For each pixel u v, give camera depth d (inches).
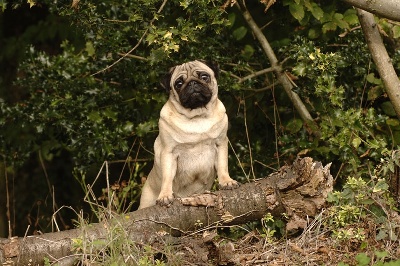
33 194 567.2
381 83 419.8
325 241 331.6
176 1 391.5
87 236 324.8
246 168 446.3
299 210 345.7
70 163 572.1
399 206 356.5
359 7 377.4
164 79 379.9
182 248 327.9
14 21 622.2
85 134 438.3
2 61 613.3
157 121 437.7
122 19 428.1
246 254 326.3
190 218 344.2
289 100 453.1
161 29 384.5
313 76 402.6
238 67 433.1
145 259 302.5
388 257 313.4
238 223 350.3
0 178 558.9
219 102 378.6
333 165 435.2
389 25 416.8
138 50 435.8
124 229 322.7
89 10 410.0
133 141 462.0
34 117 451.5
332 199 344.2
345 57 419.5
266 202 345.7
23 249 323.9
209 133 371.2
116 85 457.1
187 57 423.2
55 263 318.7
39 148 493.4
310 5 407.8
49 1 413.1
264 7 455.8
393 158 348.8
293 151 430.6
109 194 345.1
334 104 398.6
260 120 461.1
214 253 325.7
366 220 336.2
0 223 550.9
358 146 407.5
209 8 397.4
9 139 495.5
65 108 442.3
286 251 324.5
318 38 434.0
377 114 426.6
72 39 539.5
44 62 450.0
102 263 305.0
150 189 397.4
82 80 446.9
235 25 449.1
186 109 370.3
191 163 378.3
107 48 422.9
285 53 433.1
